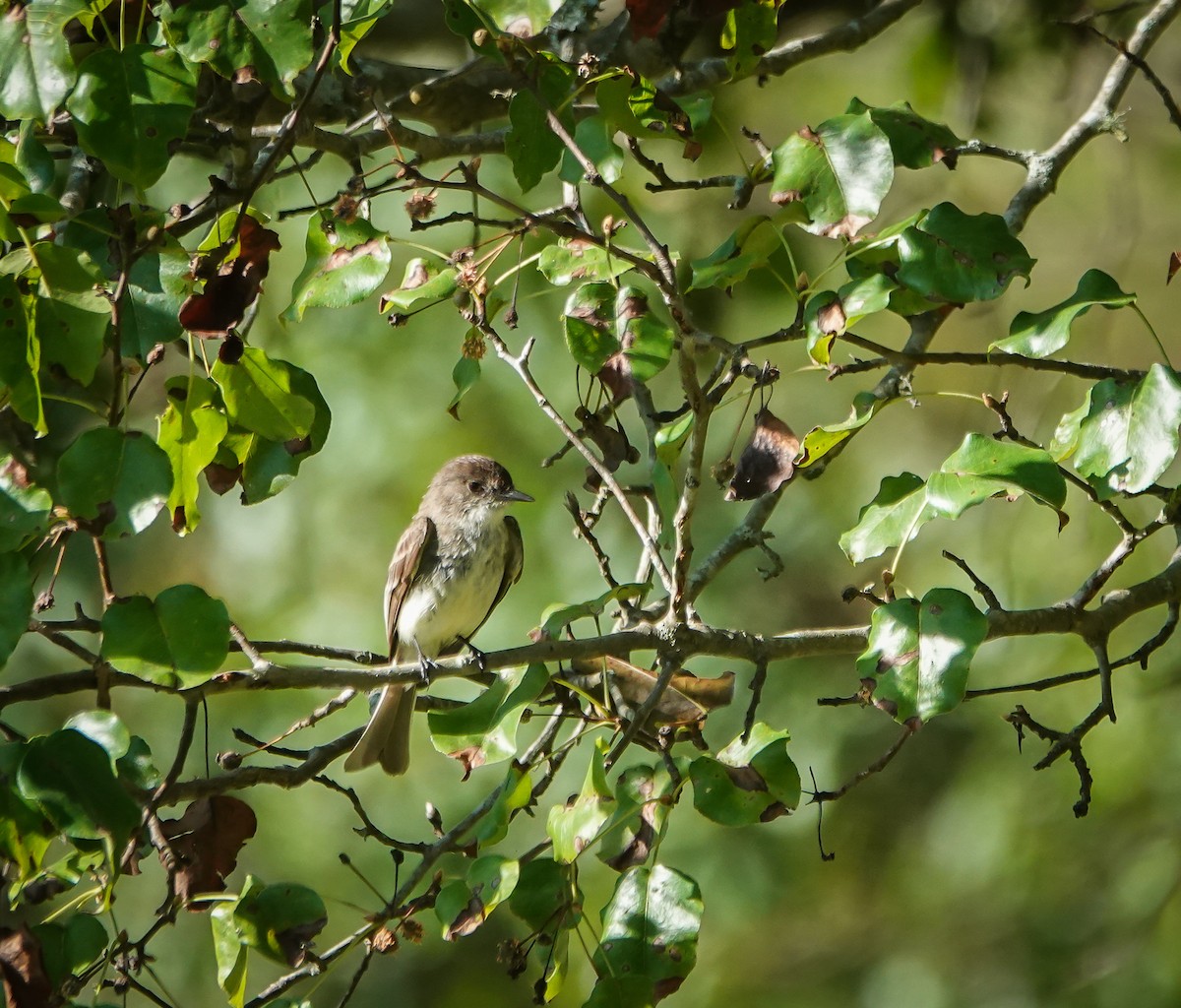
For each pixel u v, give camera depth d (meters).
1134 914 15.38
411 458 15.79
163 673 6.09
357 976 7.42
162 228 6.51
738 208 8.03
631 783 7.16
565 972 6.89
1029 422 16.77
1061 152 10.38
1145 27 10.76
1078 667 15.37
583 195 13.65
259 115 11.32
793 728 16.27
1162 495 8.29
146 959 7.08
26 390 6.08
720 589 16.66
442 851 7.80
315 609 15.86
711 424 16.77
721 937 16.81
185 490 6.82
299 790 15.66
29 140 6.91
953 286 7.28
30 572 6.09
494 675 10.28
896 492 7.80
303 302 7.61
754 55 8.36
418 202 7.65
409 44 15.15
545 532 15.45
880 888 16.64
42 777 5.79
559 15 10.94
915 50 15.21
